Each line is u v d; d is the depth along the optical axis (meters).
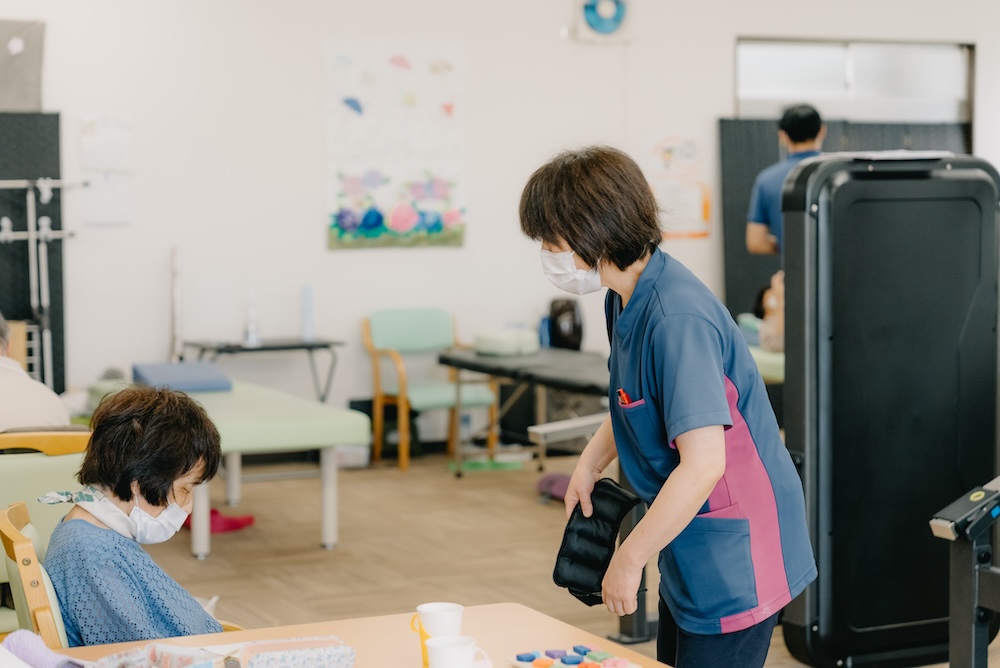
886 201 3.20
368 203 7.14
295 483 6.43
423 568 4.60
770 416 1.86
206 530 4.77
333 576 4.48
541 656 1.60
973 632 2.18
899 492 3.27
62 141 6.50
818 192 3.14
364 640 1.70
